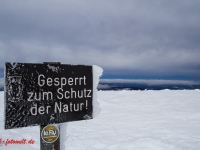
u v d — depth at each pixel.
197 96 11.25
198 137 4.20
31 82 1.36
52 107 1.46
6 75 1.27
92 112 1.68
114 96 11.66
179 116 6.29
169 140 3.99
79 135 4.42
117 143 3.81
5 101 1.26
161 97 10.96
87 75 1.65
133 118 6.14
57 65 1.48
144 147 3.54
